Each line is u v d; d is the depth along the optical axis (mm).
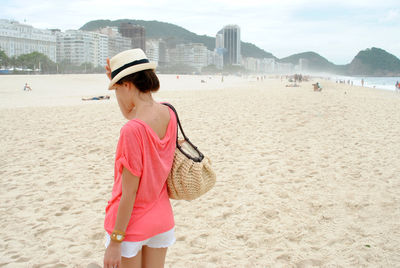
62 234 3693
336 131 9547
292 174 5719
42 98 25672
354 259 3057
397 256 3084
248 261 3055
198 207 4387
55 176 5824
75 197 4828
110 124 11242
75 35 187625
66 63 171750
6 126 11172
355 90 39125
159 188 1539
